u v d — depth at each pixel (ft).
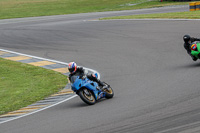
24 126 107.34
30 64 232.94
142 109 106.73
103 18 431.02
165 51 225.35
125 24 359.25
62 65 223.71
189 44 170.81
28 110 135.33
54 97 154.40
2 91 177.99
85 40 297.74
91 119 102.99
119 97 131.85
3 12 632.38
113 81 166.81
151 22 352.08
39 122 109.70
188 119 89.20
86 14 541.34
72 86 126.41
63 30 361.30
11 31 381.40
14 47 294.25
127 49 246.27
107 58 225.76
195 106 101.19
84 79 126.52
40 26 407.64
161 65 188.34
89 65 213.05
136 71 182.09
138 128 87.45
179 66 179.22
